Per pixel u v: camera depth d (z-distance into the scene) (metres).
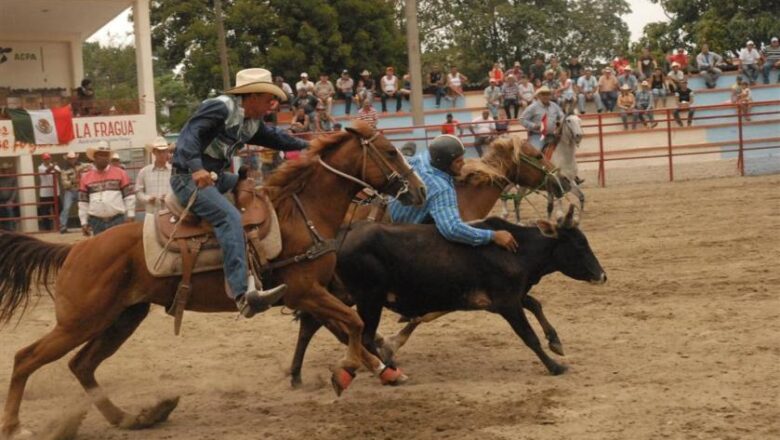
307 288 7.35
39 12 29.00
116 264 7.02
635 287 12.34
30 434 6.97
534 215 21.50
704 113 33.50
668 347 9.10
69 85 32.34
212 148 7.21
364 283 8.12
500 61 48.84
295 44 38.06
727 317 10.25
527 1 50.62
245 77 7.22
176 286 7.16
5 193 26.05
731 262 13.69
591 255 8.49
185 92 48.28
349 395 7.96
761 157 29.50
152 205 13.09
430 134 31.81
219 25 35.03
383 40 40.09
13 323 12.06
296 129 26.62
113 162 13.70
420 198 7.57
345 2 39.16
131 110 28.59
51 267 7.24
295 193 7.43
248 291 6.97
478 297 8.27
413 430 6.87
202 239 7.12
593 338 9.69
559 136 18.98
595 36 50.62
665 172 28.45
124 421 7.36
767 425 6.57
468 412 7.22
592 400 7.36
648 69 33.78
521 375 8.39
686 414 6.88
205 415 7.66
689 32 44.25
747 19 42.19
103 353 7.41
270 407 7.77
